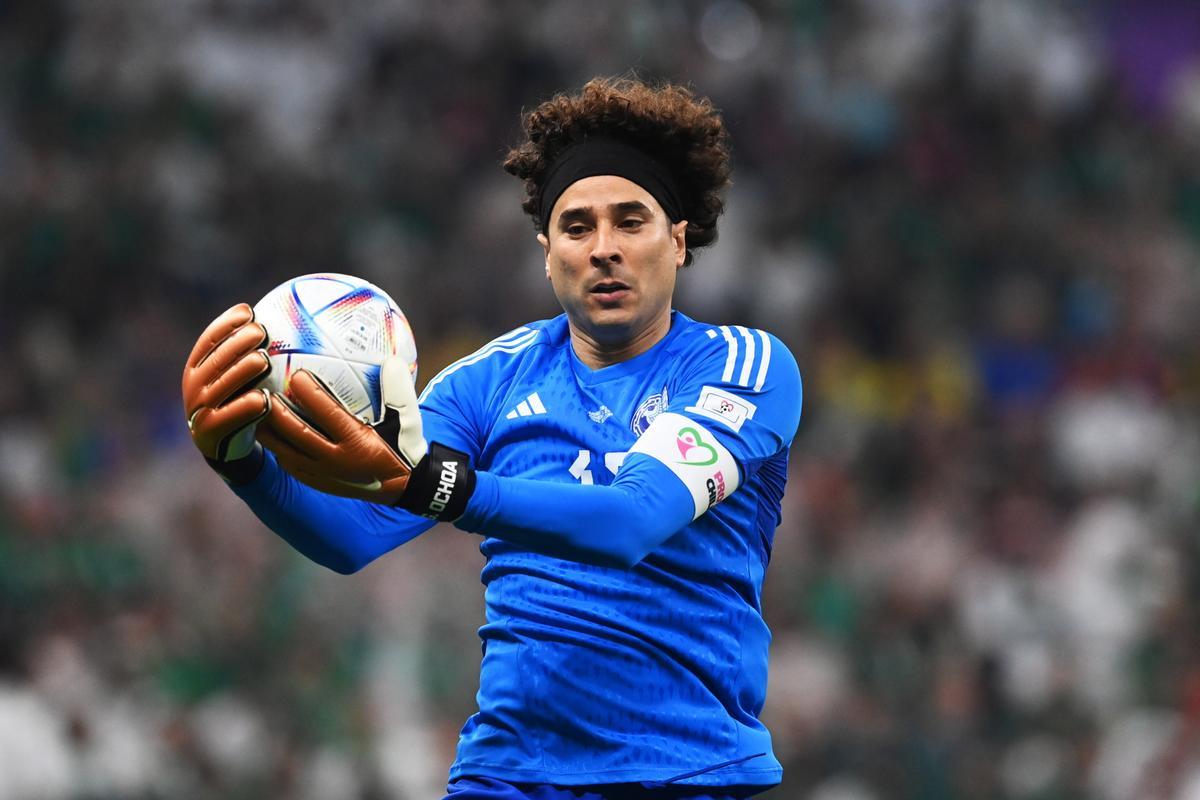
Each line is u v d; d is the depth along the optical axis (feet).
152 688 106.73
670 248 39.09
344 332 34.53
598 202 38.32
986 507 136.98
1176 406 157.58
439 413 39.63
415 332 154.20
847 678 117.70
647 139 39.09
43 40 171.42
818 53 184.55
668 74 176.65
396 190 166.61
